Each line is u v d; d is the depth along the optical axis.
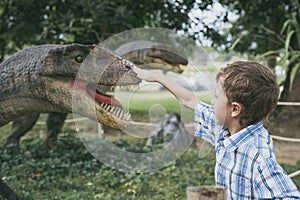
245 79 1.99
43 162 5.95
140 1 7.34
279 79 8.90
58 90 3.02
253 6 8.58
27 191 4.98
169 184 5.30
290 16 8.30
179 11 7.29
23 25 7.25
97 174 5.57
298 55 7.52
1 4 7.35
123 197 4.78
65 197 4.77
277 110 8.20
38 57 3.09
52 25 7.03
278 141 7.86
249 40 8.99
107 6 6.87
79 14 7.16
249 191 1.96
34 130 9.27
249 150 1.97
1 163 6.03
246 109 2.01
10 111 3.26
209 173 5.73
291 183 1.89
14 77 3.15
